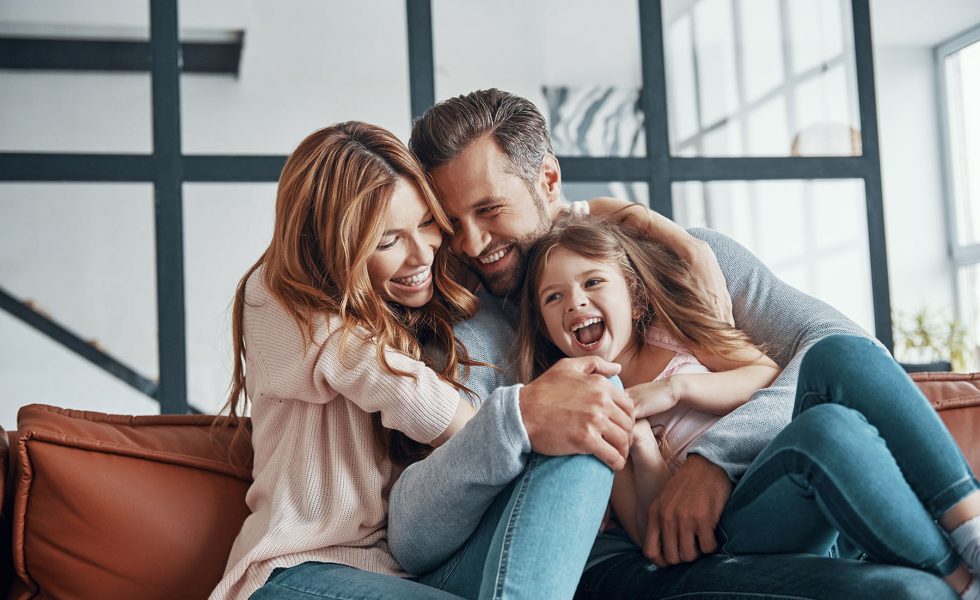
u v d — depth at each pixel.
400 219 1.46
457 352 1.56
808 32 3.89
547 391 1.15
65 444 1.43
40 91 3.44
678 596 1.24
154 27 3.50
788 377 1.47
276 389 1.41
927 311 7.01
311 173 1.45
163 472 1.49
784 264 3.80
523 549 1.07
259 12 3.58
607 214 1.79
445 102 1.69
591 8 3.78
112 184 3.42
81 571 1.40
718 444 1.33
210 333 3.41
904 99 7.36
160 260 3.41
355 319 1.41
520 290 1.70
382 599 1.11
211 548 1.46
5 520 1.45
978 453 1.60
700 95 3.82
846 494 1.07
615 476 1.41
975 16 6.69
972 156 7.12
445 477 1.18
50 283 3.37
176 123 3.47
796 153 3.86
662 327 1.60
